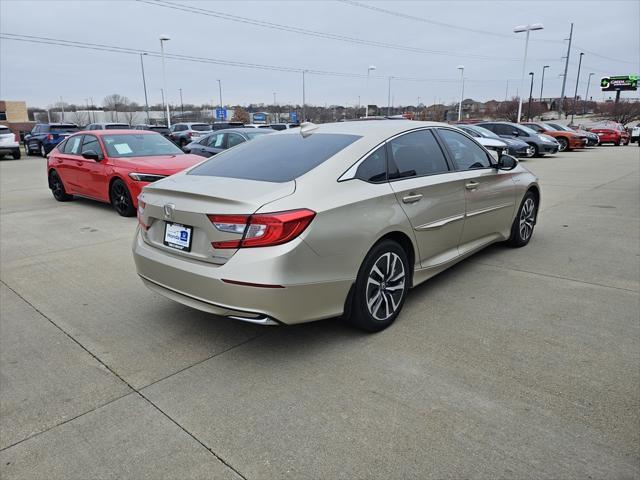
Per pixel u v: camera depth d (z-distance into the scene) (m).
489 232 4.76
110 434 2.38
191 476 2.10
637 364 2.92
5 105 60.38
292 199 2.81
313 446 2.26
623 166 15.05
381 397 2.63
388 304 3.44
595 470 2.07
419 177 3.65
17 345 3.31
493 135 16.00
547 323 3.51
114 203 7.87
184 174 3.60
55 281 4.61
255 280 2.67
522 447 2.22
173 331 3.49
